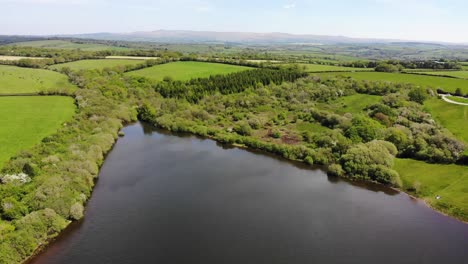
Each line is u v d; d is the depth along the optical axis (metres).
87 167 76.81
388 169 80.19
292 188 77.81
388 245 57.41
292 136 110.62
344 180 82.38
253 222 63.69
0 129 91.75
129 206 67.88
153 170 85.44
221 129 119.38
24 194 60.88
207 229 61.25
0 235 50.53
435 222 64.00
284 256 54.59
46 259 52.06
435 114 119.75
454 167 80.38
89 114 112.12
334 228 62.16
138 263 52.22
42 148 78.25
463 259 53.97
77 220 62.31
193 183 78.88
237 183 79.56
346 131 102.88
